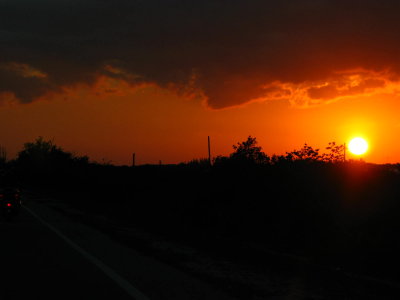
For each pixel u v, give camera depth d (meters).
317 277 12.73
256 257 15.55
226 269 13.59
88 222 25.42
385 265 14.33
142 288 10.59
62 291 10.23
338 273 12.78
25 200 45.62
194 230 22.03
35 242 17.72
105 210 34.06
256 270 13.61
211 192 24.58
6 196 25.33
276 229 19.58
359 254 15.52
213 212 23.80
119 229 22.64
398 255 14.57
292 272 13.42
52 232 20.94
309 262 14.16
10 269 12.64
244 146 23.36
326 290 11.38
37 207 36.62
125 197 42.59
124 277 11.73
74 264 13.41
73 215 29.81
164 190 33.88
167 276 12.03
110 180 48.31
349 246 16.19
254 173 21.97
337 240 16.86
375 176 18.27
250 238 20.06
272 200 20.67
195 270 13.08
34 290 10.30
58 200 46.84
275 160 21.84
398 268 13.93
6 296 9.79
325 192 18.50
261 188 21.12
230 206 22.94
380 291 11.46
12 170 26.64
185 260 14.71
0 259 14.13
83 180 58.66
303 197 18.92
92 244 17.42
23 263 13.51
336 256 15.80
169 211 29.12
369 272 13.72
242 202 22.14
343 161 19.70
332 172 18.81
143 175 44.97
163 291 10.37
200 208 25.45
